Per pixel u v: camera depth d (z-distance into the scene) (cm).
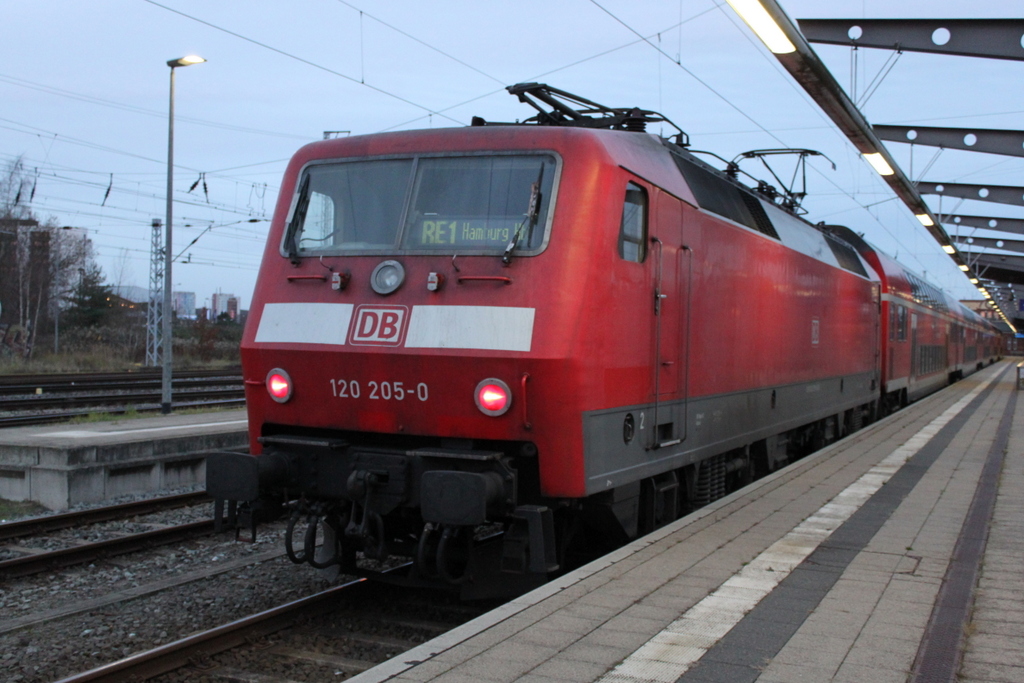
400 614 655
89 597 689
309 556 648
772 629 465
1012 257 4659
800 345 1183
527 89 745
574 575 569
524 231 605
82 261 5712
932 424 1764
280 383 659
